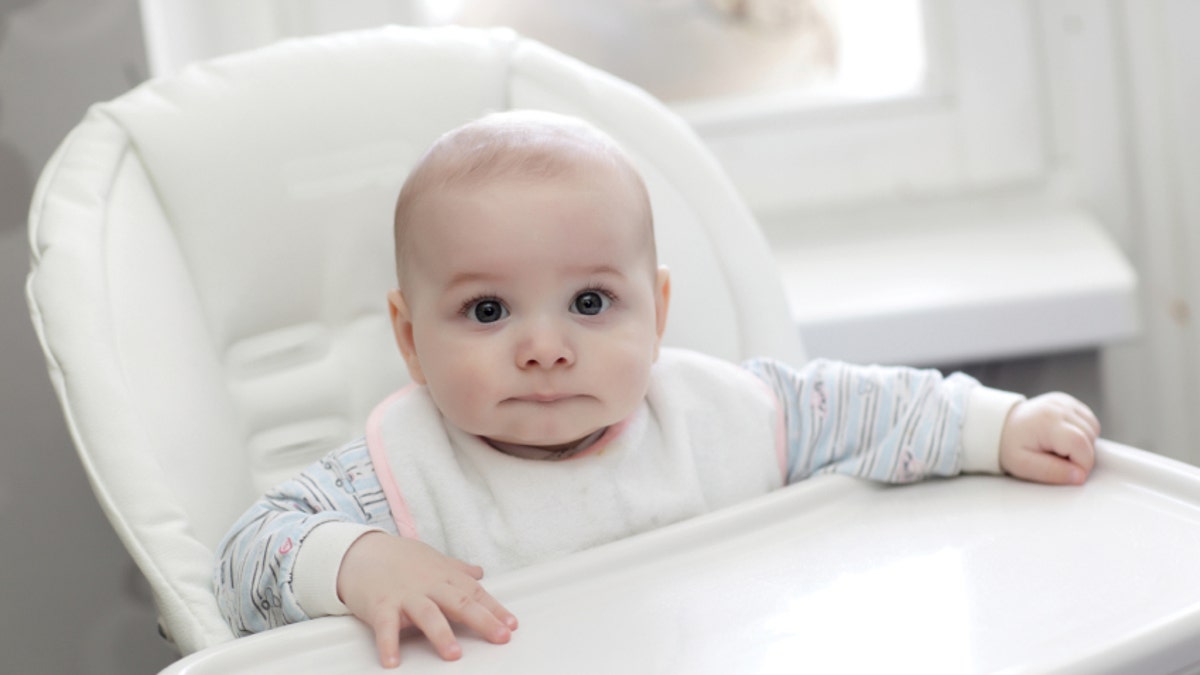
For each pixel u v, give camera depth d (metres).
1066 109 1.38
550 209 0.70
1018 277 1.18
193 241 0.81
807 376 0.83
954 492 0.73
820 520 0.71
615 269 0.72
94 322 0.73
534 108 0.90
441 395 0.72
